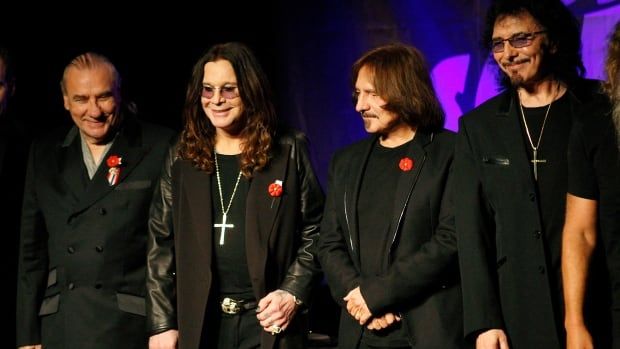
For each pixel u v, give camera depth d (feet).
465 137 13.02
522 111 12.83
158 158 14.56
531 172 12.47
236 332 13.51
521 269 12.37
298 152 13.96
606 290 12.12
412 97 13.29
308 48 29.12
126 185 14.38
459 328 12.87
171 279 13.97
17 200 15.42
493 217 12.78
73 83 14.12
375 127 13.43
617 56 11.34
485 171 12.73
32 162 14.85
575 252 11.82
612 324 11.72
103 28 27.27
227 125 13.60
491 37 13.06
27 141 15.64
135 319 14.32
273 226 13.55
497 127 12.82
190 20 28.27
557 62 12.67
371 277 13.03
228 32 28.71
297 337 13.62
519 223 12.41
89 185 14.38
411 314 12.92
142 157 14.52
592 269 12.03
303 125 29.37
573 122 12.11
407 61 13.43
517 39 12.48
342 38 28.89
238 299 13.56
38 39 26.30
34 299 14.71
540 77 12.64
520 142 12.55
